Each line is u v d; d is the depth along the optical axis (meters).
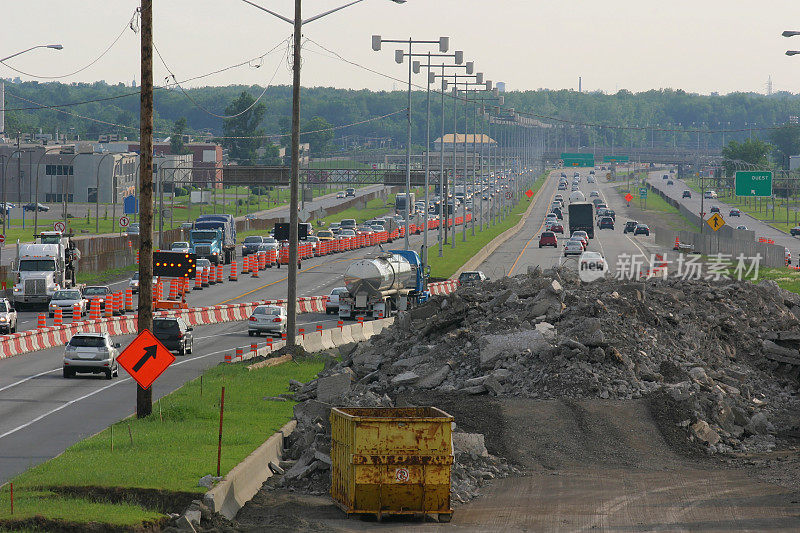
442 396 80.00
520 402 76.19
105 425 74.38
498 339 85.81
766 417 79.69
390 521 50.16
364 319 170.38
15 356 124.00
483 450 63.34
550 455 65.38
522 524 49.44
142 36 73.50
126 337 142.50
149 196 74.62
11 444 66.25
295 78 113.56
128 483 50.19
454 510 52.47
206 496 48.72
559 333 86.62
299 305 185.38
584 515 51.31
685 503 54.06
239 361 112.44
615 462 64.69
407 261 181.00
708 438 70.88
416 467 50.00
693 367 86.38
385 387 85.19
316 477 58.00
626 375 80.00
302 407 72.69
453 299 99.31
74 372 103.50
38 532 42.94
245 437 63.44
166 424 69.31
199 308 167.62
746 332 100.62
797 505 53.50
